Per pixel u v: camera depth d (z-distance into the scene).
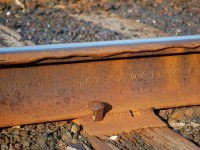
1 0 2.93
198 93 1.58
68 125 1.44
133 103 1.51
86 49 1.43
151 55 1.51
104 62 1.49
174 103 1.54
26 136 1.39
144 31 2.48
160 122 1.45
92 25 2.56
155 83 1.55
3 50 1.40
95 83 1.48
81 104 1.46
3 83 1.41
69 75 1.46
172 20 2.69
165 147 1.35
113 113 1.46
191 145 1.36
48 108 1.44
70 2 3.02
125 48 1.46
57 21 2.65
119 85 1.51
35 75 1.43
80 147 1.34
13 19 2.68
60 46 1.44
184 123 1.50
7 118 1.40
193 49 1.53
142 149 1.34
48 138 1.38
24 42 2.24
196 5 2.94
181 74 1.57
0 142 1.36
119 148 1.33
